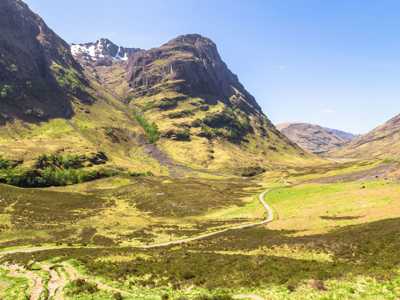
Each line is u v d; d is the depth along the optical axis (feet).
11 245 207.51
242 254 141.18
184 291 93.40
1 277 127.03
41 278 118.01
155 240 218.18
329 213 226.79
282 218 252.42
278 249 142.51
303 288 84.02
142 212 342.85
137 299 87.71
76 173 598.34
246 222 261.85
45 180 551.18
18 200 349.82
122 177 570.05
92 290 97.76
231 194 417.28
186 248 177.27
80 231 251.19
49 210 323.16
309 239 151.33
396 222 152.25
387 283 79.87
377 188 289.53
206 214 323.98
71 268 128.88
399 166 400.88
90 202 381.81
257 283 91.91
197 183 518.37
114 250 170.09
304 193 341.41
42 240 222.48
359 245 123.13
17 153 617.62
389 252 107.76
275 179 622.54
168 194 418.31
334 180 430.61
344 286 81.76
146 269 117.19
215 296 82.94
